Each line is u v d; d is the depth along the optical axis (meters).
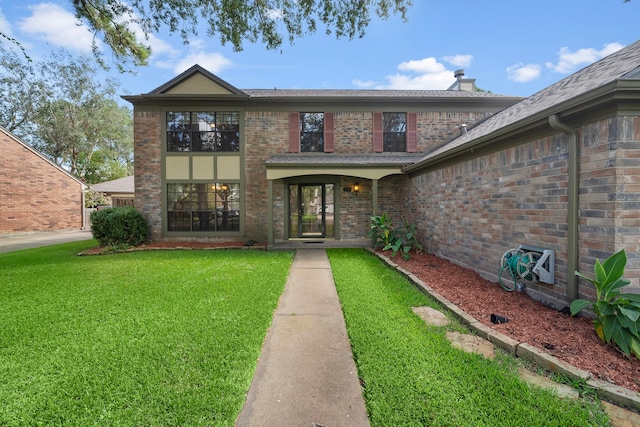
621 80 2.69
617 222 2.97
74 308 3.93
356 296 4.35
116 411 1.99
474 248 5.52
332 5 7.04
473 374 2.35
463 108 10.20
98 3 7.21
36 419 1.93
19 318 3.59
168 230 10.05
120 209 9.38
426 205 7.75
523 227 4.25
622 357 2.47
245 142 10.01
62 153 24.41
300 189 10.45
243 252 8.41
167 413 1.97
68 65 21.92
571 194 3.40
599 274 2.80
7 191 14.04
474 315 3.49
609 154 3.03
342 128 10.18
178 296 4.40
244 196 10.04
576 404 1.99
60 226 15.91
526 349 2.58
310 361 2.66
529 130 3.96
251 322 3.45
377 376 2.35
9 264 6.80
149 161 9.95
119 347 2.85
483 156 5.20
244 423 1.91
